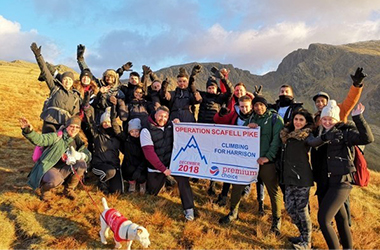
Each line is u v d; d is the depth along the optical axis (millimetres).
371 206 8609
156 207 7176
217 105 8359
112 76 8828
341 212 5594
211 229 6422
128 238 5168
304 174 5707
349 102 6344
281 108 7402
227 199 7871
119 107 8047
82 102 7977
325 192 5793
